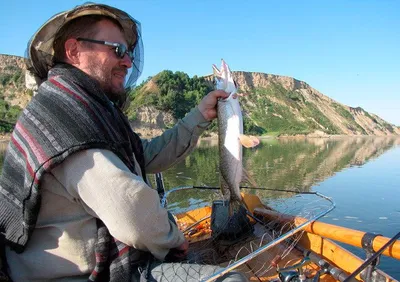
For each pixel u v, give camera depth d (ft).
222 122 3.55
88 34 2.40
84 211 2.12
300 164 26.84
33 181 1.95
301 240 3.97
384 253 2.82
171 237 2.24
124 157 2.19
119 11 2.45
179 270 2.18
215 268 2.21
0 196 2.16
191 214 5.40
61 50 2.48
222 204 4.23
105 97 2.33
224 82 3.63
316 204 5.00
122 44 2.49
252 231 4.23
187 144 3.32
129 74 3.09
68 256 2.11
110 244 2.13
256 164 26.66
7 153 2.21
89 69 2.41
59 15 2.35
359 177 19.85
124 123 2.63
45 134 1.99
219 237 4.02
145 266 2.23
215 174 20.80
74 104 2.08
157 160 3.28
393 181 18.21
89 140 1.99
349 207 12.20
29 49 2.57
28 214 2.00
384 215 11.13
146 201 2.04
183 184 17.61
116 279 2.06
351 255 3.48
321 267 3.29
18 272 2.20
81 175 1.97
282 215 4.26
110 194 1.95
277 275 3.38
